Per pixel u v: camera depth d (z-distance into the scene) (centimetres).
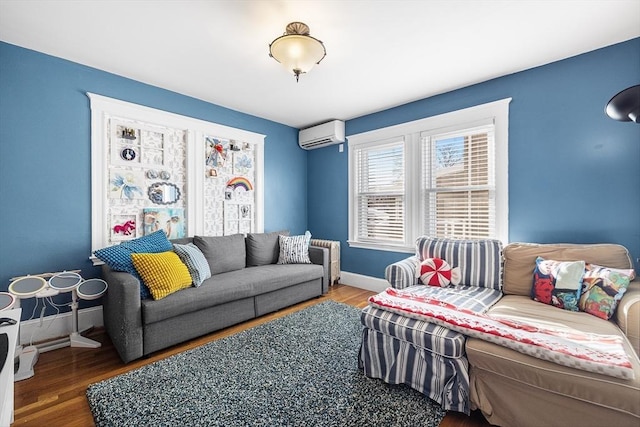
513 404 135
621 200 224
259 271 313
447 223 322
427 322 165
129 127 292
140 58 251
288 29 201
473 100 301
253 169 404
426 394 160
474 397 146
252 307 281
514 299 211
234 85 305
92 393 167
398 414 151
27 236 238
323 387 173
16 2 180
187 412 151
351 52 239
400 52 238
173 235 323
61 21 200
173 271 234
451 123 315
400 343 171
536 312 181
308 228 476
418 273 260
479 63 257
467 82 296
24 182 236
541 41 223
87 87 265
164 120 313
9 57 229
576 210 243
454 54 242
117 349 209
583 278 190
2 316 147
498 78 284
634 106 144
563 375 120
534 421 130
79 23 202
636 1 179
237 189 384
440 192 329
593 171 236
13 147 231
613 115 155
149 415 149
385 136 375
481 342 145
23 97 235
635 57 219
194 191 338
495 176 287
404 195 359
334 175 439
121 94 284
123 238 288
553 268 204
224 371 190
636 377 111
